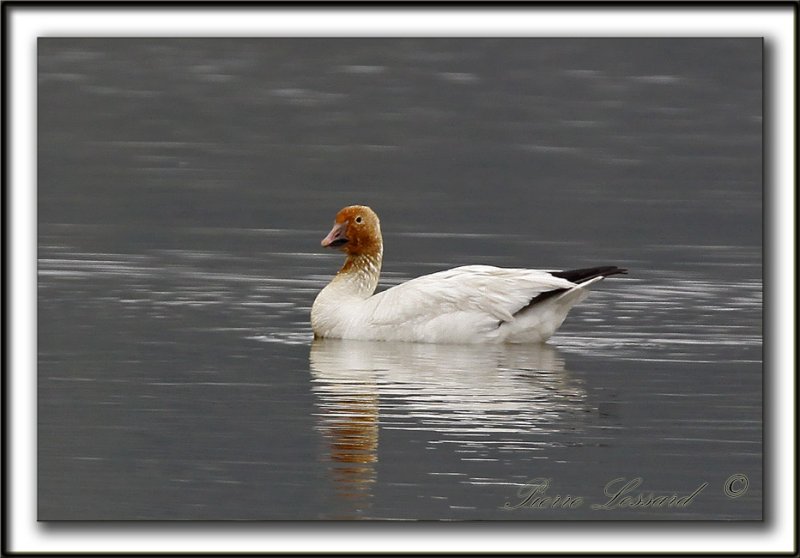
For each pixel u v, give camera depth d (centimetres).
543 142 3697
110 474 1304
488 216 2842
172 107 3988
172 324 1881
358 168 3359
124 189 3017
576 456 1359
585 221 2802
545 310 1775
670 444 1396
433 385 1582
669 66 4478
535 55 4625
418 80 4397
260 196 2998
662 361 1716
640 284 2203
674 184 3219
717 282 2222
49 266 2241
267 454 1353
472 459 1343
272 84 4322
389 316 1797
